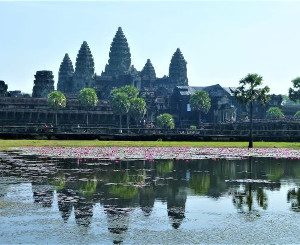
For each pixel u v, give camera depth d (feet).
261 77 326.65
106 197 104.63
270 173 153.89
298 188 121.70
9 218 83.66
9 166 165.78
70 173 146.51
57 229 76.54
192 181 132.36
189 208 94.38
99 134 343.87
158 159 197.47
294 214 89.86
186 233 75.51
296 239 72.69
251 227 79.71
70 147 269.23
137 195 107.96
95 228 77.56
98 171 152.35
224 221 83.76
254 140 354.95
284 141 355.77
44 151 237.25
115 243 69.56
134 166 169.17
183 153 233.14
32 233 73.92
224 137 350.64
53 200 100.32
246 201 102.68
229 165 177.27
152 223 81.56
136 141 334.03
